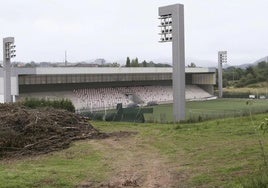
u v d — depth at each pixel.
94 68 63.31
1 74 57.41
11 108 23.84
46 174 13.33
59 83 65.50
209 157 15.05
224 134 20.53
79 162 16.02
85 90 69.62
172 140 20.52
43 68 56.97
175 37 34.69
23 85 60.94
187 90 86.56
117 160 16.25
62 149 19.25
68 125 23.19
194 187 11.04
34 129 20.39
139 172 13.69
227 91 95.75
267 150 14.77
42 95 62.06
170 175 12.88
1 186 11.49
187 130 23.38
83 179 12.73
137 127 28.27
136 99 73.88
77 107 60.81
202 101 76.31
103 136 23.08
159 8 36.16
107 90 73.12
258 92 89.69
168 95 80.56
